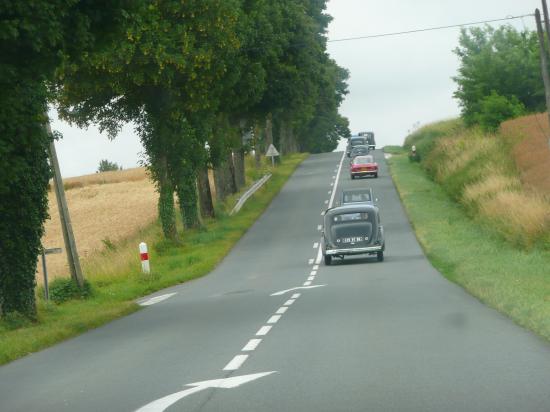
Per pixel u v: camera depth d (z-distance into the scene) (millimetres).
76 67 49719
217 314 27234
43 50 21297
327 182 101500
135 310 31672
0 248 30969
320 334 20188
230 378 14680
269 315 25547
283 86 80062
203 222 72000
